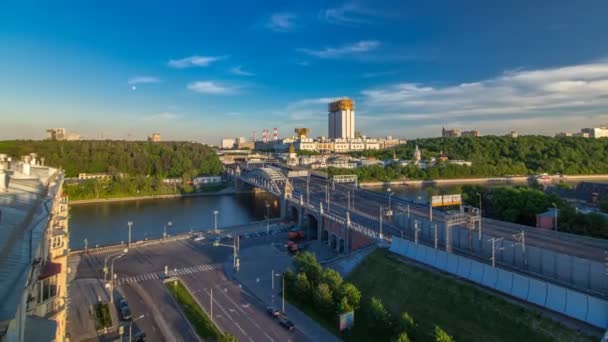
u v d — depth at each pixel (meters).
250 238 148.12
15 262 27.67
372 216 145.38
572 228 120.50
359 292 82.62
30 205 47.88
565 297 64.50
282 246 137.75
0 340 19.34
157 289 97.69
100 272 109.50
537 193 142.50
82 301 90.12
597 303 60.59
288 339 73.94
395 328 69.56
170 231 165.38
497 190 157.25
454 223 99.69
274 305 88.56
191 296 93.31
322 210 146.38
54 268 44.75
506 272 73.75
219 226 177.25
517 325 65.06
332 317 81.38
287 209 187.62
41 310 46.41
